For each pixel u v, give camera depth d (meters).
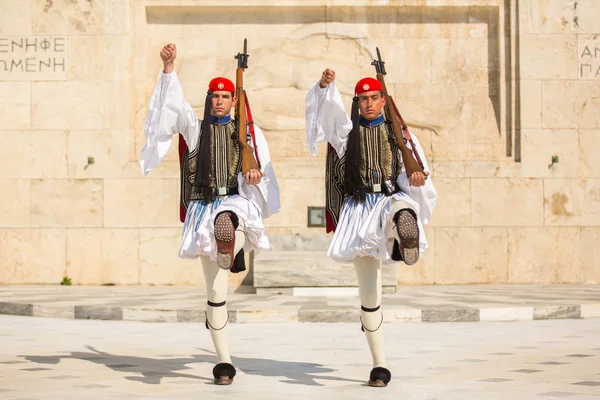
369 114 7.39
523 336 10.84
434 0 19.98
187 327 12.13
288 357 9.04
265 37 20.14
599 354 9.14
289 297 15.48
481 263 19.52
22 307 13.93
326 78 7.28
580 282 19.56
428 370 8.07
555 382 7.31
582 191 19.67
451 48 20.14
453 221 19.56
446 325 12.22
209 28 20.16
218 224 6.95
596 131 19.75
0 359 8.87
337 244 7.32
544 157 19.72
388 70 20.06
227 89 7.57
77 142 19.67
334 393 6.83
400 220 6.77
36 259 19.55
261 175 7.23
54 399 6.51
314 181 19.64
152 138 7.50
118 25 19.75
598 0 19.84
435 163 19.64
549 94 19.78
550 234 19.56
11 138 19.67
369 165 7.38
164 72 7.45
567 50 19.84
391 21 20.17
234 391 6.93
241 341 10.45
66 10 19.81
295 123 19.91
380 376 7.17
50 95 19.73
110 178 19.56
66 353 9.38
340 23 20.12
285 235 18.80
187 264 19.44
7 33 19.81
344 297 15.55
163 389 7.03
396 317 12.60
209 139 7.47
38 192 19.62
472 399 6.51
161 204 19.56
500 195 19.62
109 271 19.50
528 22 19.84
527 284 19.41
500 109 19.98
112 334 11.24
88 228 19.53
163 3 19.95
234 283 19.16
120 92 19.66
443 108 20.06
